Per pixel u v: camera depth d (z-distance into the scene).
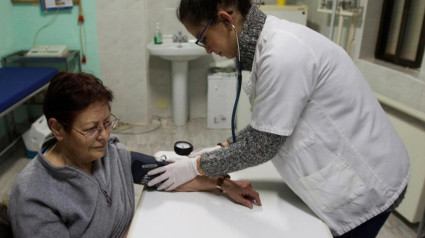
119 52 3.38
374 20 2.37
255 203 1.08
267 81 0.87
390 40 2.36
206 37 0.99
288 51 0.87
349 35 2.55
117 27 3.29
